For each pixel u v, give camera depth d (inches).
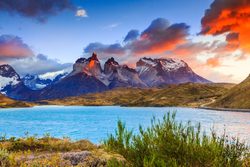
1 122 3602.4
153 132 289.9
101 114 5344.5
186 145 272.1
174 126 283.3
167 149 272.4
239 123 2849.4
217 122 2979.8
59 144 574.6
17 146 556.1
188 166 266.2
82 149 564.1
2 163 308.5
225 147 283.4
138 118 3954.2
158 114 5019.7
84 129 2635.3
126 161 292.5
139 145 291.9
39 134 2203.5
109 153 339.9
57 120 3895.2
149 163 246.4
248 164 281.4
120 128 332.8
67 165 330.3
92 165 328.2
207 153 265.1
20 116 4943.4
